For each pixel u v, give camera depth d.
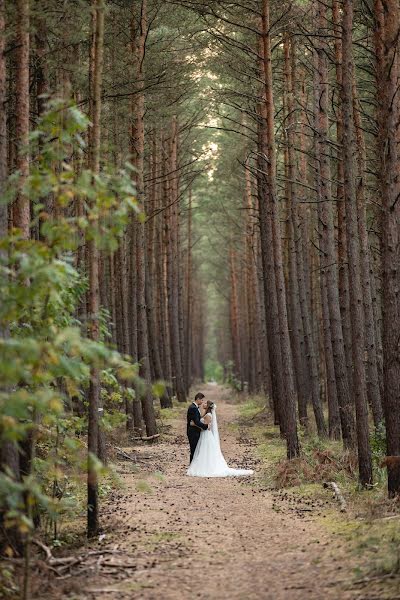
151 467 16.70
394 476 10.80
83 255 17.33
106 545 9.14
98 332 9.48
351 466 13.97
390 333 10.98
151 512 11.34
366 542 8.28
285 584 7.27
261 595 6.96
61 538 9.45
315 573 7.55
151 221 29.80
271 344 24.52
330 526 9.77
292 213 22.05
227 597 6.96
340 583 7.06
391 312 10.97
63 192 7.14
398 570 7.12
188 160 36.62
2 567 7.34
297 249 22.09
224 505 11.92
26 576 6.59
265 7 15.54
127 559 8.44
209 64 19.69
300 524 10.13
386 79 11.05
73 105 7.54
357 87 18.64
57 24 13.05
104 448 13.25
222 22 19.22
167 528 10.14
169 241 34.44
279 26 16.92
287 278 29.36
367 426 12.23
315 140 19.62
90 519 9.73
